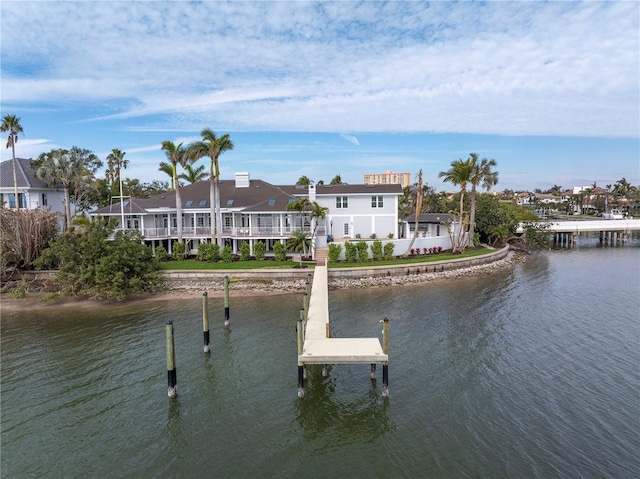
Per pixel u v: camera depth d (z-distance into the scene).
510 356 20.72
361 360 16.67
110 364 20.34
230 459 13.25
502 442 13.71
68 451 13.66
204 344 21.98
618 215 113.00
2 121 43.62
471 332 24.39
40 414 15.85
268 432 14.70
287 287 36.31
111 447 13.88
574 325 25.66
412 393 17.16
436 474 12.34
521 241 68.06
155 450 13.72
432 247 49.06
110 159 82.62
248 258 42.81
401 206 78.88
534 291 35.16
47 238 39.84
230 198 49.91
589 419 14.92
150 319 27.72
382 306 30.31
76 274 32.62
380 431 14.59
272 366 20.08
